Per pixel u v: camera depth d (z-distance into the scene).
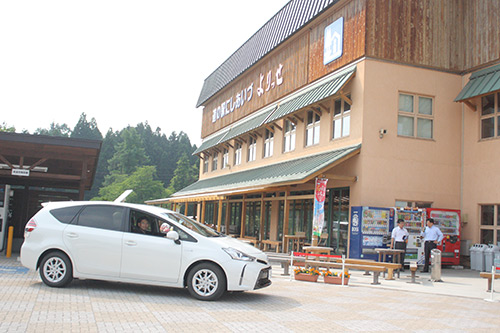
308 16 21.77
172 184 101.75
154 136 132.62
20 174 16.25
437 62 19.11
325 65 20.83
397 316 8.48
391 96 18.28
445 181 18.77
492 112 18.09
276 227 24.92
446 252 17.88
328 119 20.34
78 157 16.73
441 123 18.98
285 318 7.69
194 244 9.02
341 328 7.18
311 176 16.78
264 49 27.00
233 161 32.38
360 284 12.86
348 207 18.42
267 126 25.48
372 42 18.20
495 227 17.55
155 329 6.40
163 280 9.02
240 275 8.83
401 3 18.80
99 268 9.20
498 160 17.55
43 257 9.51
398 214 17.20
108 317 6.96
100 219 9.48
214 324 6.92
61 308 7.44
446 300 10.84
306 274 13.23
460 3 19.78
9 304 7.56
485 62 18.45
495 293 12.12
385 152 17.97
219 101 36.78
